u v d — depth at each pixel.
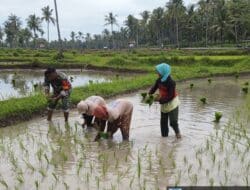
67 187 6.80
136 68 34.91
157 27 102.44
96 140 9.92
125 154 8.80
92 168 7.84
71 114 13.56
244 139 9.85
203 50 54.59
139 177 7.25
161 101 9.97
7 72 37.88
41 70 40.03
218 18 77.56
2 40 125.75
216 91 19.98
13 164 8.04
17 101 13.86
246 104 15.22
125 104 9.87
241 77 28.77
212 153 8.52
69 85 12.12
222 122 11.98
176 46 92.44
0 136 10.59
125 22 113.44
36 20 102.81
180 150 9.04
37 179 7.30
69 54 52.28
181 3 83.94
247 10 74.81
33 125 11.91
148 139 10.09
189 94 18.84
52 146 9.51
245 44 72.88
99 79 28.62
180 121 12.20
